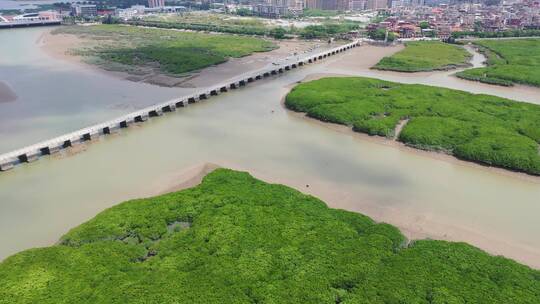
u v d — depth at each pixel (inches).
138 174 3553.2
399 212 3063.5
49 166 3700.8
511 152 3814.0
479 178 3612.2
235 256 2395.4
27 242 2642.7
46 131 4478.3
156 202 2928.2
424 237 2760.8
